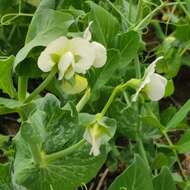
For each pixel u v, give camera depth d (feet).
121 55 1.36
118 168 1.66
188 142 1.52
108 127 1.01
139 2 1.57
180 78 2.03
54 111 1.11
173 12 2.07
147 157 1.57
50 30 1.07
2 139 1.40
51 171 1.13
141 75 1.66
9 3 1.56
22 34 1.59
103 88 1.49
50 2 1.29
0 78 1.09
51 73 1.02
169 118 1.69
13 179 1.17
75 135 1.13
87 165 1.14
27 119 1.12
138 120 1.52
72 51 0.99
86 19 1.41
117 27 1.36
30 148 1.09
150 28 2.05
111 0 1.77
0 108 1.11
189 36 1.80
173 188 1.30
